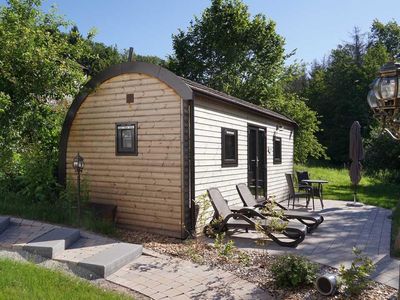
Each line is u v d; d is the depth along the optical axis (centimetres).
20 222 706
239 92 2583
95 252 586
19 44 880
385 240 752
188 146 744
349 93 3478
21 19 923
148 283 491
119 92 814
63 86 949
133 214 796
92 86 844
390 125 388
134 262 574
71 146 888
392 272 547
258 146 1114
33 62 888
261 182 1135
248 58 2677
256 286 486
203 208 741
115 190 822
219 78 2628
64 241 600
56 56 940
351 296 448
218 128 859
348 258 622
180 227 732
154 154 768
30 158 881
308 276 475
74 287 438
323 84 3778
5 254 555
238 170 963
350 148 1297
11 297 385
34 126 934
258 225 682
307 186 1210
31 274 458
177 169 739
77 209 762
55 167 916
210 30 2658
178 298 446
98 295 422
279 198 1293
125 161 808
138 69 779
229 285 489
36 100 945
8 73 873
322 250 671
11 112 895
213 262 583
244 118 1003
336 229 857
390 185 1902
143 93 781
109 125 830
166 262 578
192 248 657
